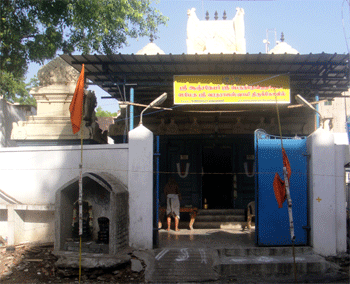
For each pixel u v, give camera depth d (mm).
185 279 6664
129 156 7820
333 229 7648
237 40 11664
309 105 8164
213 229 10344
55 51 10305
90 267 6656
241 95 8867
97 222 7938
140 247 7535
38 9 9883
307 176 8031
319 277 6914
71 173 8438
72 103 6988
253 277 6938
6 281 6500
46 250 7789
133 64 8727
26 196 8688
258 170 8008
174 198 9828
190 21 11711
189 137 12023
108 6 10219
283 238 7852
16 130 11344
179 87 8945
